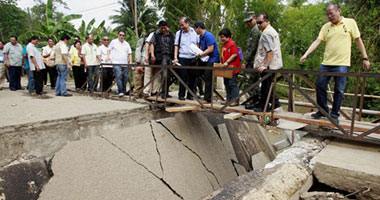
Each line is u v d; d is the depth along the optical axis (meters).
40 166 3.22
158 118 5.18
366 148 2.94
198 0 11.58
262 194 1.76
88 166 3.49
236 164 6.04
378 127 2.86
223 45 4.66
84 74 7.38
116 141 3.98
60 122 3.62
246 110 4.07
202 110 4.55
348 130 3.50
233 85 4.57
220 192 1.92
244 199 1.68
